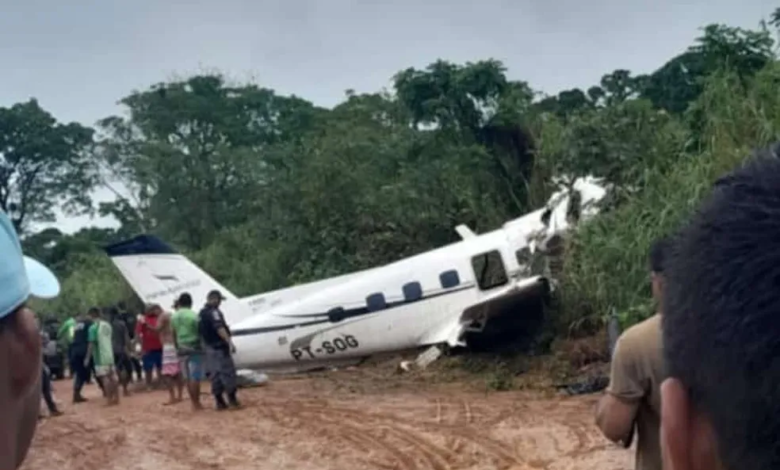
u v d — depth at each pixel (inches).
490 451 379.2
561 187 690.8
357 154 1072.8
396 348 691.4
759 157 35.5
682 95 1107.9
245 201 1562.5
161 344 656.4
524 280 644.7
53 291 59.6
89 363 652.1
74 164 2415.1
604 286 575.8
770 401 31.7
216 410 545.6
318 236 1063.0
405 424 454.0
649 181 579.2
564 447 374.6
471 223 919.0
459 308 679.1
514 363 626.2
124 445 441.7
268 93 1952.5
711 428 33.5
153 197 1617.9
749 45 679.7
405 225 949.2
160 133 1791.3
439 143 962.7
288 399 581.9
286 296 738.2
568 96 1122.7
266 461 387.2
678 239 36.1
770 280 32.3
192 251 1545.3
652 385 128.0
